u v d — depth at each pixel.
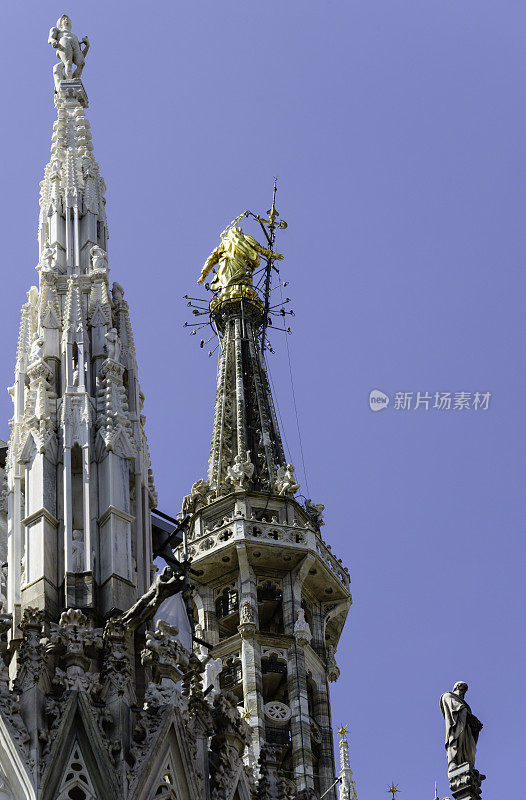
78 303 124.81
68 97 143.62
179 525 125.88
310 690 194.50
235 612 197.25
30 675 102.69
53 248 130.12
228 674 191.25
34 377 120.81
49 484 115.25
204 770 105.75
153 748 102.38
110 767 100.69
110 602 110.06
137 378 123.81
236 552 198.25
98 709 102.75
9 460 118.62
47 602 110.19
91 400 119.94
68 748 100.88
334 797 174.12
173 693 105.31
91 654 106.44
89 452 116.56
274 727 188.25
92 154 138.38
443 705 120.69
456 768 118.38
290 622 196.50
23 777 99.00
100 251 128.88
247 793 108.75
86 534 112.88
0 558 123.31
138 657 110.44
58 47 147.12
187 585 110.75
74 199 133.75
